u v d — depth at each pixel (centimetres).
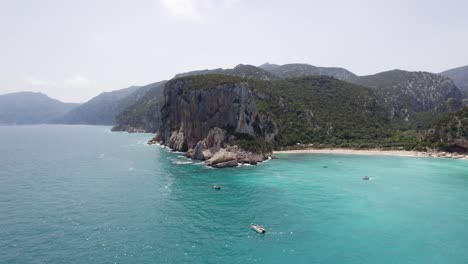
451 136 12862
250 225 4981
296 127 16488
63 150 14625
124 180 7925
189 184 7569
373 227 4947
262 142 12562
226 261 3881
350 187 7362
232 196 6550
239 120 12288
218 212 5559
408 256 4041
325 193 6825
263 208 5791
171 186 7350
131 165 10200
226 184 7612
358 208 5822
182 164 10431
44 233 4603
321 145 15062
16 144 17850
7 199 6209
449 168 9950
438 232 4775
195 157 11500
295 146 14900
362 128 17525
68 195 6506
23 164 10419
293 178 8350
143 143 18462
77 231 4681
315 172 9219
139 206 5828
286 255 4044
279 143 14712
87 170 9288
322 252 4128
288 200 6294
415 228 4916
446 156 12325
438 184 7712
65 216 5281
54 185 7362
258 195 6638
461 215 5478
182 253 4062
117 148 15425
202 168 9731
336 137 16350
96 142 19275
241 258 3956
